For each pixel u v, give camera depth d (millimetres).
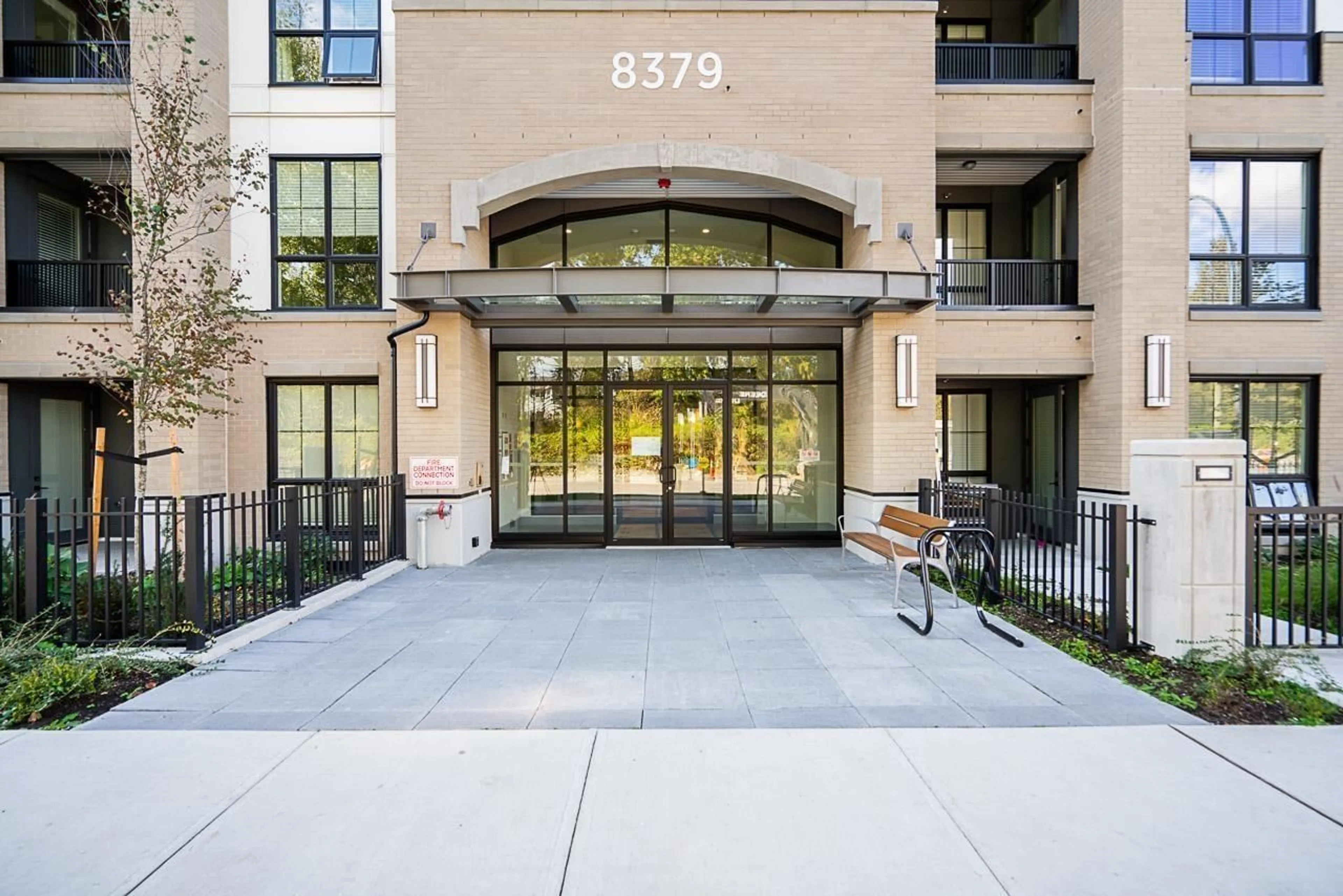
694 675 5258
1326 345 10984
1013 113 11031
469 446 10336
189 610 5707
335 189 11133
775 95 10047
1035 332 11008
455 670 5379
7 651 4988
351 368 10875
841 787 3523
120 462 12523
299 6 11117
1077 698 4754
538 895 2729
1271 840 3059
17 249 11055
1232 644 5137
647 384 11695
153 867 2896
